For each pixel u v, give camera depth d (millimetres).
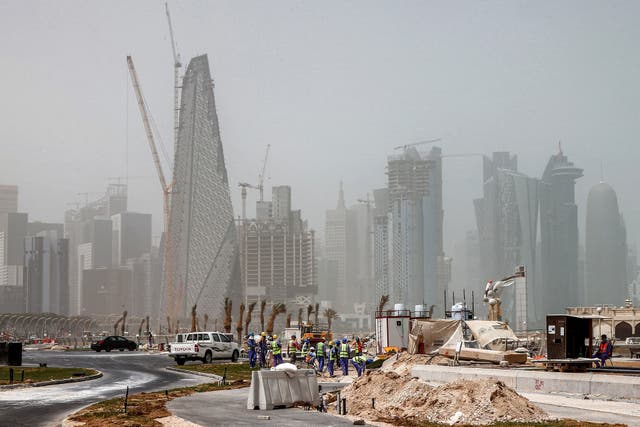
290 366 27188
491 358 41094
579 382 29562
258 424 21953
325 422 22266
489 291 62406
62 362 63469
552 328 32562
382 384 28891
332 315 159375
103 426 22016
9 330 166000
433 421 22844
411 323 62531
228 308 119812
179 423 22438
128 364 60625
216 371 50250
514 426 21062
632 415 23359
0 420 24797
